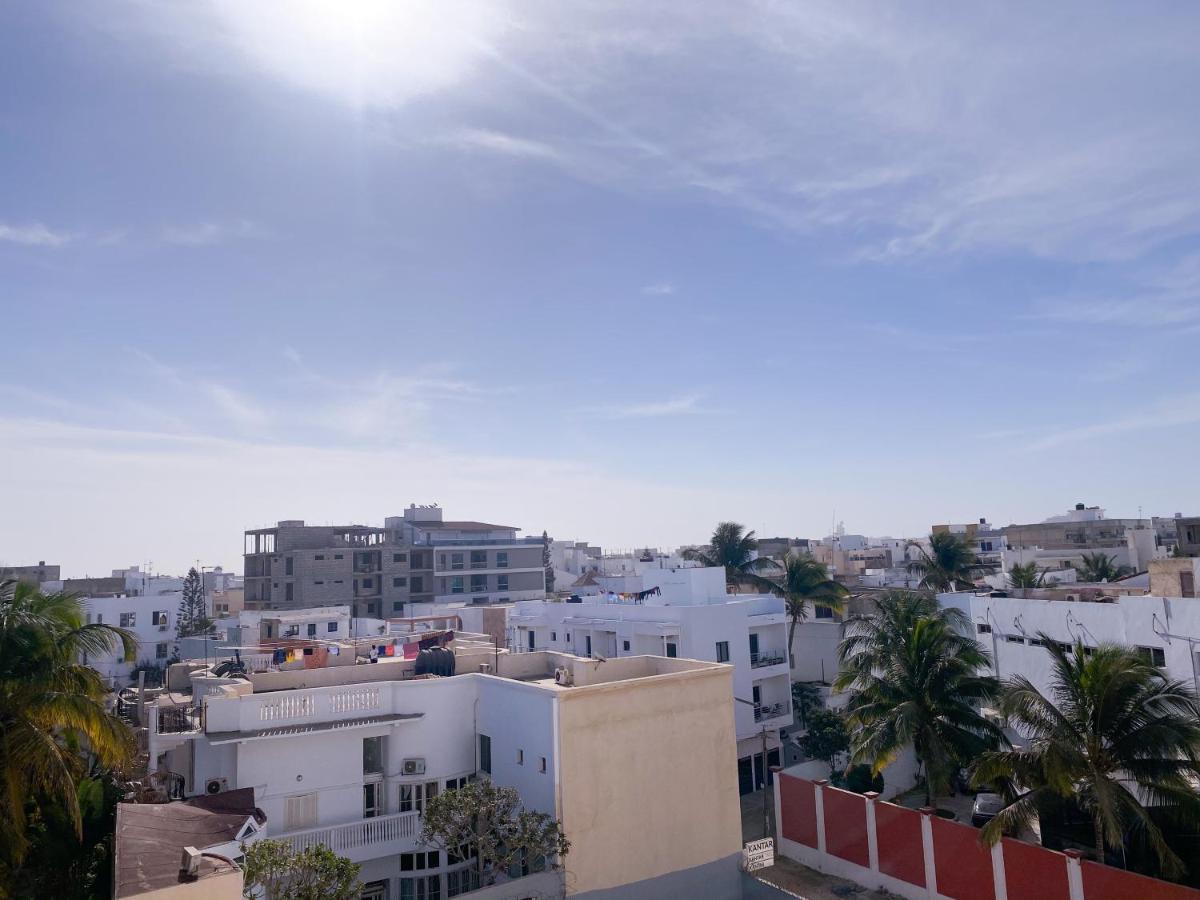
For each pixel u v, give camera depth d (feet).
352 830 89.61
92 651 79.82
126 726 81.51
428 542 367.66
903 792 137.18
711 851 94.84
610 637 175.94
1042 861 83.15
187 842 63.52
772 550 421.59
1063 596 158.71
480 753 99.45
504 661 113.60
